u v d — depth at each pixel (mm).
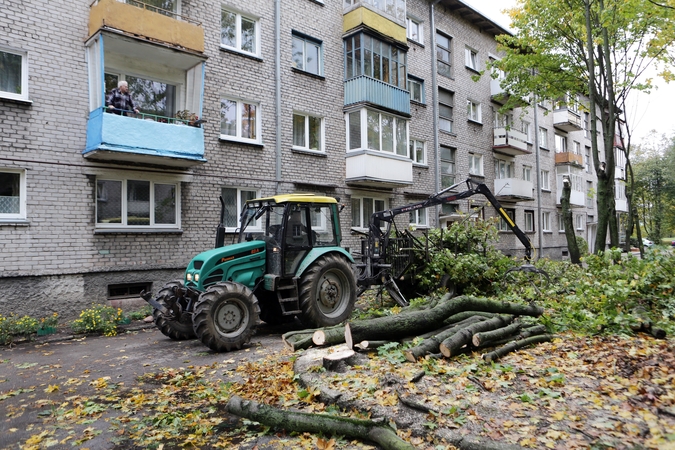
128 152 9773
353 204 16359
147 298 7828
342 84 16062
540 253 26953
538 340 6242
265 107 13648
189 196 11766
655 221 44688
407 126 17219
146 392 5211
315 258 8336
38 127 9445
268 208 8539
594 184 35875
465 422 3762
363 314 9000
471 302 6535
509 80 18562
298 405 4520
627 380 4496
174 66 11742
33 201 9305
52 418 4477
